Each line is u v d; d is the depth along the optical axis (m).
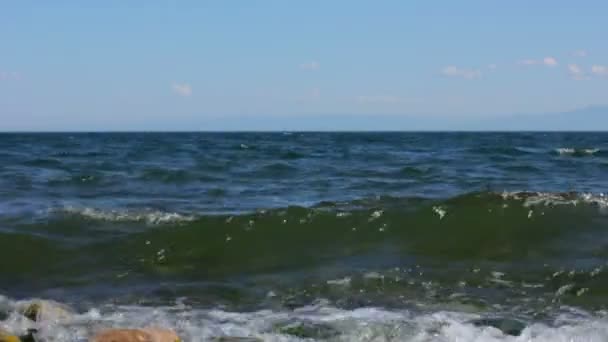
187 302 10.28
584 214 14.75
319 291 10.76
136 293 10.80
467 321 9.09
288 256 12.97
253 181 24.69
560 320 9.20
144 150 47.69
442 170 27.83
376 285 10.98
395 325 8.87
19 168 29.77
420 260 12.48
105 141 74.56
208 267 12.42
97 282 11.52
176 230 14.30
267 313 9.62
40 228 14.89
